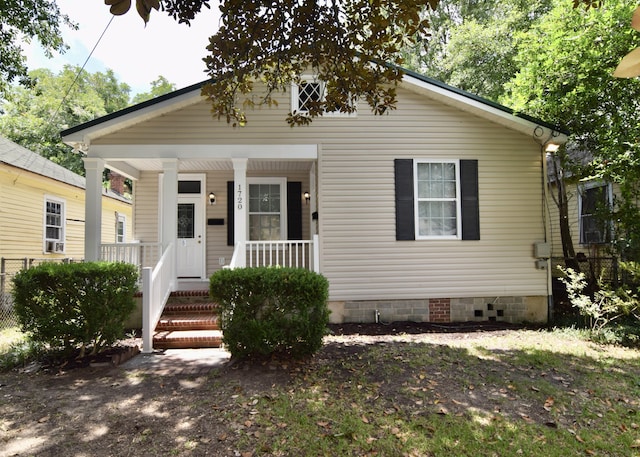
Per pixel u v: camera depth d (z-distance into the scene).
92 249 7.89
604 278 8.92
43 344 5.56
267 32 4.43
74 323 5.39
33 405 4.00
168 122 8.17
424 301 8.37
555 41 7.83
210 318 7.14
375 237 8.32
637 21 0.82
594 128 8.12
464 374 4.86
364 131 8.45
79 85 27.22
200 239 10.13
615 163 7.41
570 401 4.16
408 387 4.43
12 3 8.91
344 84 4.92
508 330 7.64
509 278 8.50
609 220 8.49
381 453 3.18
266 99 5.71
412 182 8.45
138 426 3.56
